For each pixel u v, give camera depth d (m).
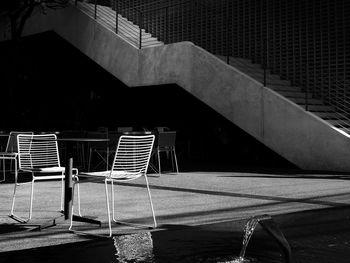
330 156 9.48
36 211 4.95
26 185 7.33
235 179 8.23
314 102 11.16
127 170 4.10
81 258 2.74
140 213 4.81
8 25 16.48
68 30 14.70
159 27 14.96
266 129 10.38
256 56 12.88
